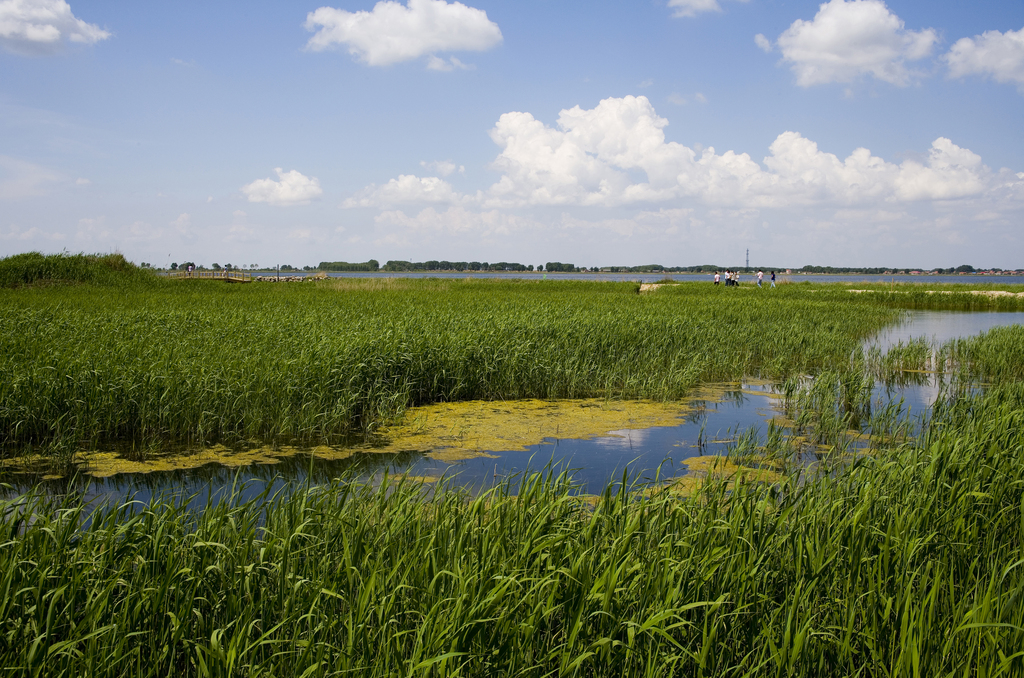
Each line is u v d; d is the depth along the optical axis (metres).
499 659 3.22
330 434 9.09
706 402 11.73
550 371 12.28
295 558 4.11
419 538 4.13
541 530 4.36
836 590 3.99
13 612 3.39
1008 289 46.88
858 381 11.05
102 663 3.15
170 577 3.62
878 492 5.16
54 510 4.82
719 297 32.19
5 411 8.05
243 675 3.25
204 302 21.36
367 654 3.20
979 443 6.24
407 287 39.50
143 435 8.47
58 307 17.17
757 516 4.59
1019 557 4.43
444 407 11.08
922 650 3.39
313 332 12.63
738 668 3.36
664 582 3.75
